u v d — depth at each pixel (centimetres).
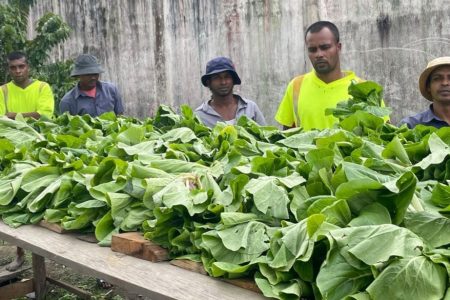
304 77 449
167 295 193
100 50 947
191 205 226
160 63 867
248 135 326
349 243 167
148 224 237
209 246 204
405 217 183
